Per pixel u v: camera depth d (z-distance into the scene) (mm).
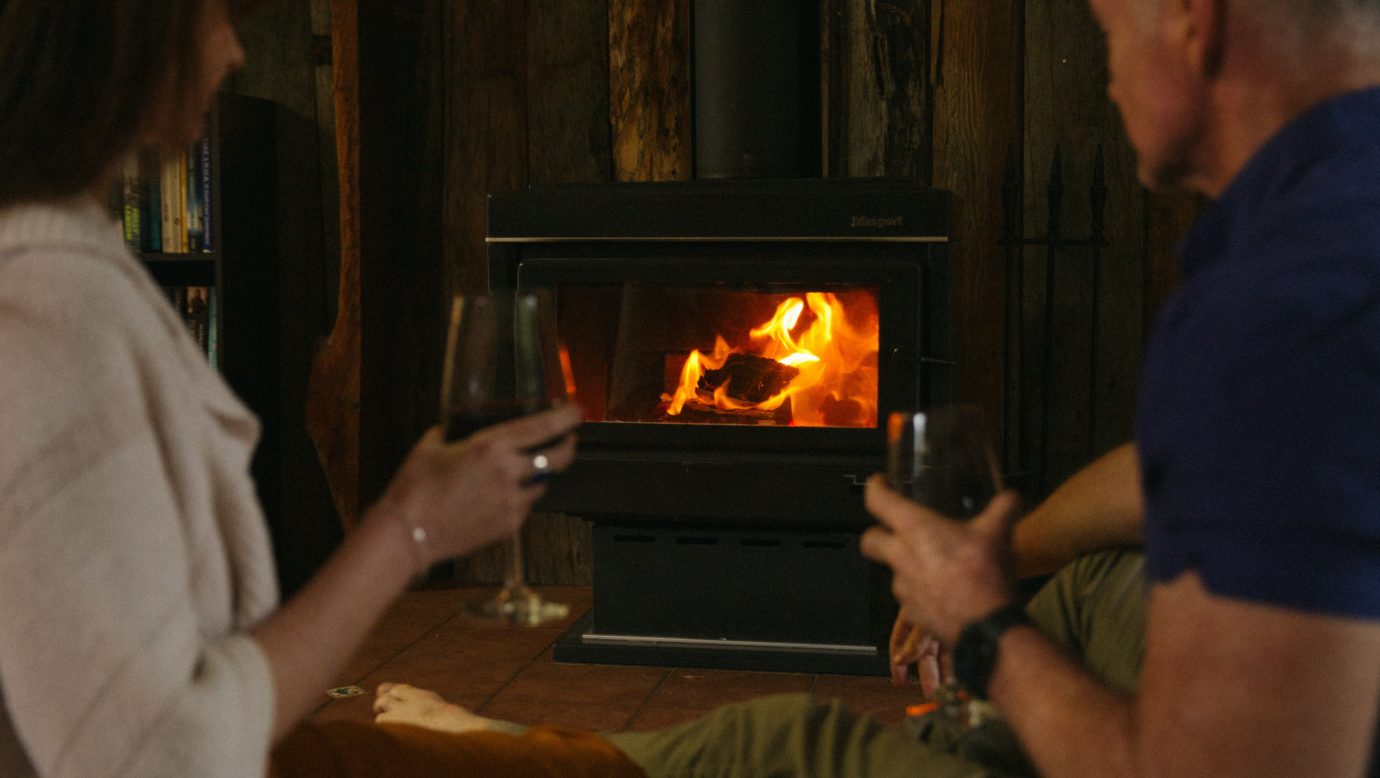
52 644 750
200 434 851
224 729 775
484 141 3500
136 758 748
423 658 2867
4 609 756
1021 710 819
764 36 2943
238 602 880
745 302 2707
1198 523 688
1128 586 1202
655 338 2742
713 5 2957
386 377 3492
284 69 3557
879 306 2576
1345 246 681
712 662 2762
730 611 2783
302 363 3617
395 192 3531
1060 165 3119
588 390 2750
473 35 3486
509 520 929
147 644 758
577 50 3459
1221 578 671
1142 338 3264
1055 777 792
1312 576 649
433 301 3564
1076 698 797
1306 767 654
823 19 3312
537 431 927
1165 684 712
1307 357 665
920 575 887
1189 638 694
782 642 2766
